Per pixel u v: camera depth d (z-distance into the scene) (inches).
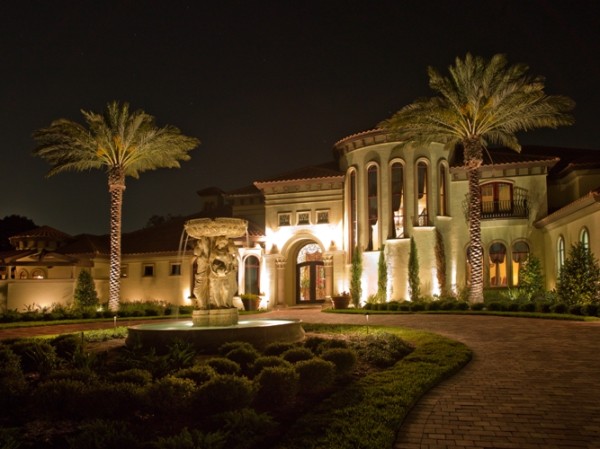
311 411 285.4
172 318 1035.3
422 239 1171.9
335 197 1322.6
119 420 269.6
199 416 277.0
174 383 280.1
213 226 574.2
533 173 1224.8
